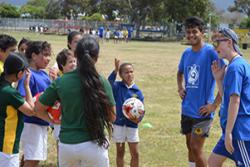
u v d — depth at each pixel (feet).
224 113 16.56
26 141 19.06
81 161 14.14
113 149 26.68
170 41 214.90
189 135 20.80
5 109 15.55
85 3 295.89
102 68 71.41
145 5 229.45
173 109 40.34
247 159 16.01
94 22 249.34
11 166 15.74
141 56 104.17
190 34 20.13
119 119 20.86
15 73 15.65
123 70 20.88
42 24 263.49
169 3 221.87
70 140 13.83
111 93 14.26
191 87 20.30
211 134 31.19
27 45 20.54
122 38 197.16
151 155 26.21
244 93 16.01
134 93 21.02
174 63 87.71
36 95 18.57
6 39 19.22
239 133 15.98
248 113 16.03
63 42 145.38
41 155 19.29
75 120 13.93
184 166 24.47
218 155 17.15
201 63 20.08
